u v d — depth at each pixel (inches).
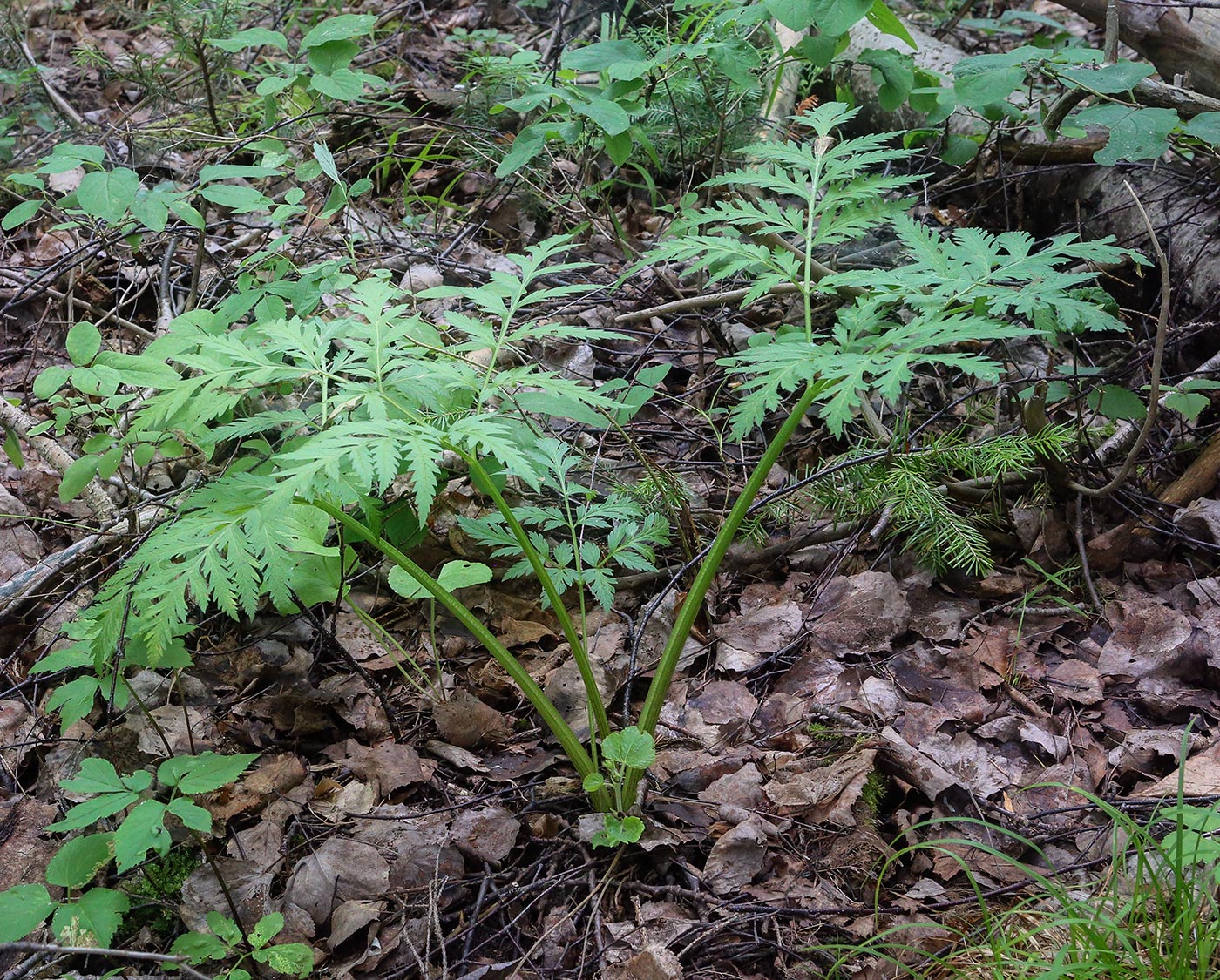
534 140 147.1
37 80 202.7
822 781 100.5
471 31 246.7
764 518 135.4
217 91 204.2
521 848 97.6
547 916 91.1
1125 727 107.8
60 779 103.6
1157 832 93.1
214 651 118.2
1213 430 138.6
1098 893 87.6
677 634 95.1
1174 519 126.6
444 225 181.2
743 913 89.8
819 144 105.3
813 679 114.7
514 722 111.4
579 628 121.9
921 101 154.5
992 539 131.6
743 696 113.2
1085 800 99.9
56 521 125.5
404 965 87.4
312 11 235.8
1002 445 125.9
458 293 96.4
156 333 147.3
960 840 84.0
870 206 99.1
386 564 127.0
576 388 86.1
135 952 79.2
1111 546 125.9
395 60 220.5
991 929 81.6
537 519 109.4
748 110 171.6
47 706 93.3
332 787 103.3
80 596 121.7
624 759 91.0
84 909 79.5
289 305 127.0
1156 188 155.5
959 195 183.8
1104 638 118.5
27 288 155.6
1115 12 142.5
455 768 106.6
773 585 127.8
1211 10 156.6
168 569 79.5
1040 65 140.5
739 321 160.6
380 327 92.6
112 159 187.8
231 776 81.0
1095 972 73.7
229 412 121.1
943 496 133.4
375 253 163.5
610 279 168.4
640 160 186.5
